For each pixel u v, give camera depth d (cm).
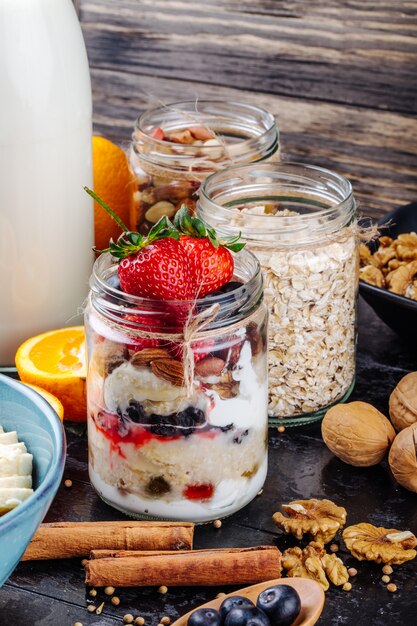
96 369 72
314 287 78
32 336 85
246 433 73
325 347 80
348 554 72
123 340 70
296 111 101
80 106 81
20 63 78
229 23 100
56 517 74
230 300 70
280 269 78
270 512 75
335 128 100
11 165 80
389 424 77
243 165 82
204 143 87
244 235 77
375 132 99
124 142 104
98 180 89
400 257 88
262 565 69
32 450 71
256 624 65
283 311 78
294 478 77
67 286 85
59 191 82
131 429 71
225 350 71
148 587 70
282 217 77
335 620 68
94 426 73
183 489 72
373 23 95
